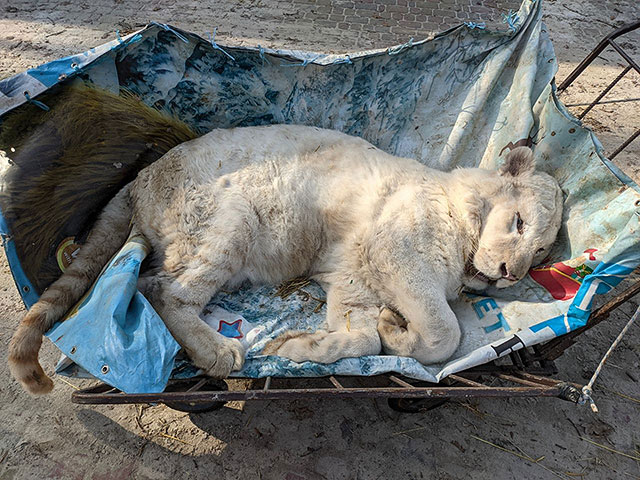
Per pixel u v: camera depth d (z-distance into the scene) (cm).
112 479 117
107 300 109
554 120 139
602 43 150
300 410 131
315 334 121
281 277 143
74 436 124
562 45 272
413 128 161
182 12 276
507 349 116
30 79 115
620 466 125
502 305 127
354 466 122
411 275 124
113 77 129
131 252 120
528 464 124
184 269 125
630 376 144
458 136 156
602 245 122
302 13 284
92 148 132
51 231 125
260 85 147
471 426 131
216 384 121
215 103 148
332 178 136
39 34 254
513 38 149
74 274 120
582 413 135
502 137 151
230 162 133
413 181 136
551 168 141
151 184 130
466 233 132
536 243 126
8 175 114
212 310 132
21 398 130
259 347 122
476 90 153
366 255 130
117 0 283
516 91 149
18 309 150
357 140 146
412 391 96
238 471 120
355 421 130
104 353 102
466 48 150
